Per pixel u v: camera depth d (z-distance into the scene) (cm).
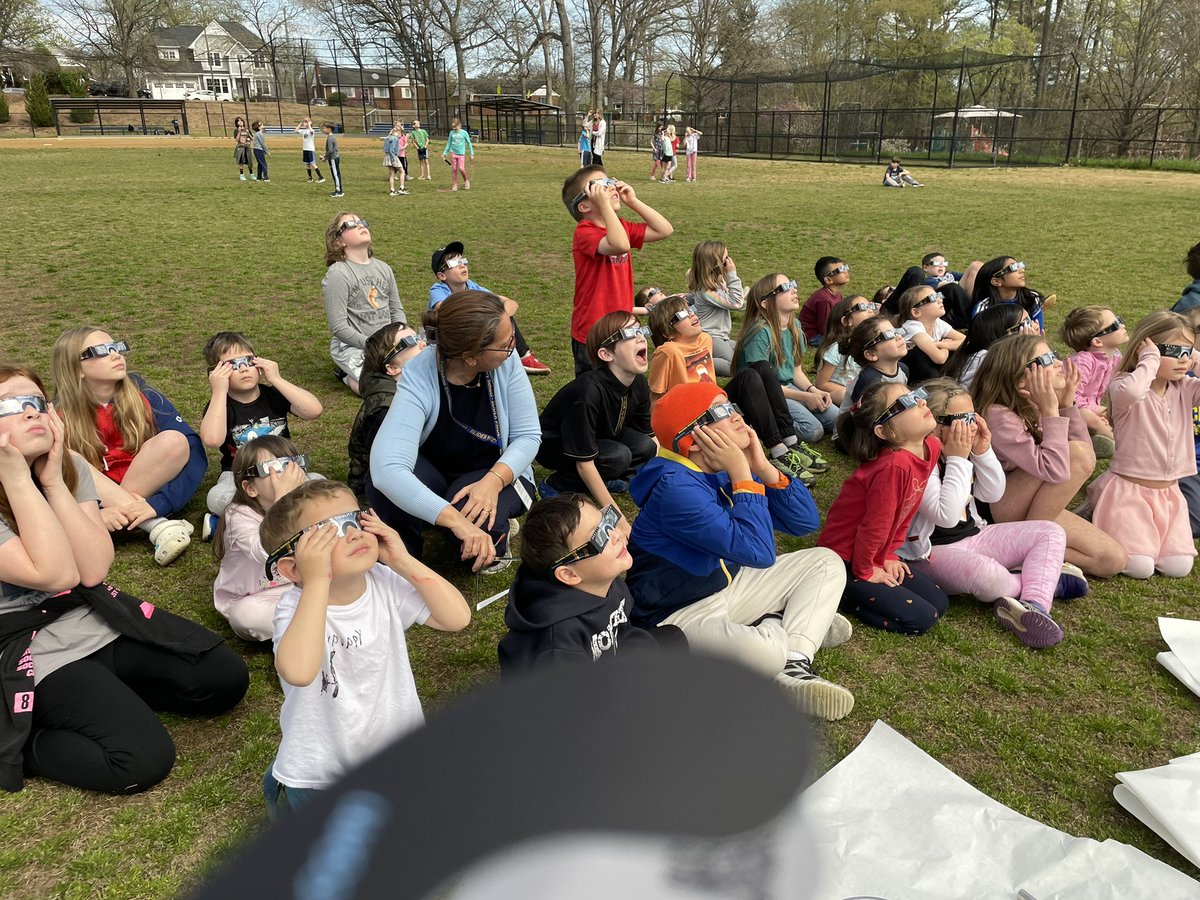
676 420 312
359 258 645
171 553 408
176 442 429
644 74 5959
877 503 351
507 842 22
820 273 773
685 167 2788
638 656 28
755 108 3478
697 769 25
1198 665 334
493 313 342
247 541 335
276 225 1425
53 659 276
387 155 1930
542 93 6188
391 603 243
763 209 1703
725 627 305
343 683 229
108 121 5425
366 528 229
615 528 264
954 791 259
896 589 361
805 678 300
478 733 25
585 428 444
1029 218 1571
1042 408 395
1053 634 345
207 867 24
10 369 285
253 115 5741
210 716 309
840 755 287
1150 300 945
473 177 2392
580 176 513
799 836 25
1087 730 306
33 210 1545
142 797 271
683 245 1299
